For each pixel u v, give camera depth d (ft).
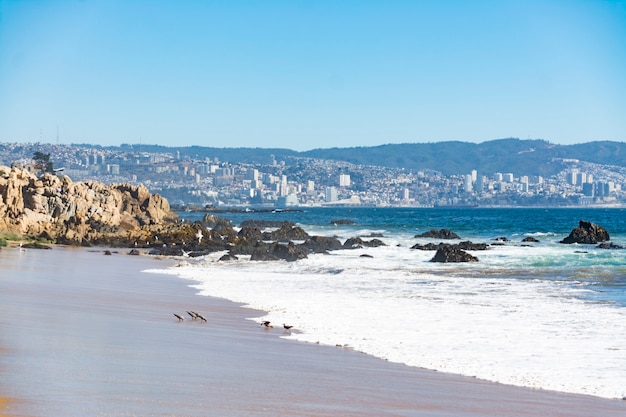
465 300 92.73
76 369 42.68
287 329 67.56
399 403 40.88
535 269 139.74
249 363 50.08
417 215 655.76
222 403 37.68
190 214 636.07
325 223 426.51
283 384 43.78
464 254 158.51
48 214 233.14
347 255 181.57
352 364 52.39
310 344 60.39
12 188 213.46
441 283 115.34
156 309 78.18
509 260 160.04
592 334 67.21
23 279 100.12
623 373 51.42
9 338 51.13
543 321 74.79
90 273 119.24
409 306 86.02
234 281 116.06
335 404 39.47
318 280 119.24
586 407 42.50
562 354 57.93
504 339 64.28
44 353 46.62
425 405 40.81
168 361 48.11
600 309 84.07
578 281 117.80
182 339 58.54
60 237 203.82
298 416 36.24
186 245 204.44
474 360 55.26
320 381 45.57
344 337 64.18
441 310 82.69
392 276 127.65
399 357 55.83
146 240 211.00
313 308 83.30
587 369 52.65
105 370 43.24
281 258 168.55
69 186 251.80
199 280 116.88
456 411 39.91
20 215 211.82
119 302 81.97
